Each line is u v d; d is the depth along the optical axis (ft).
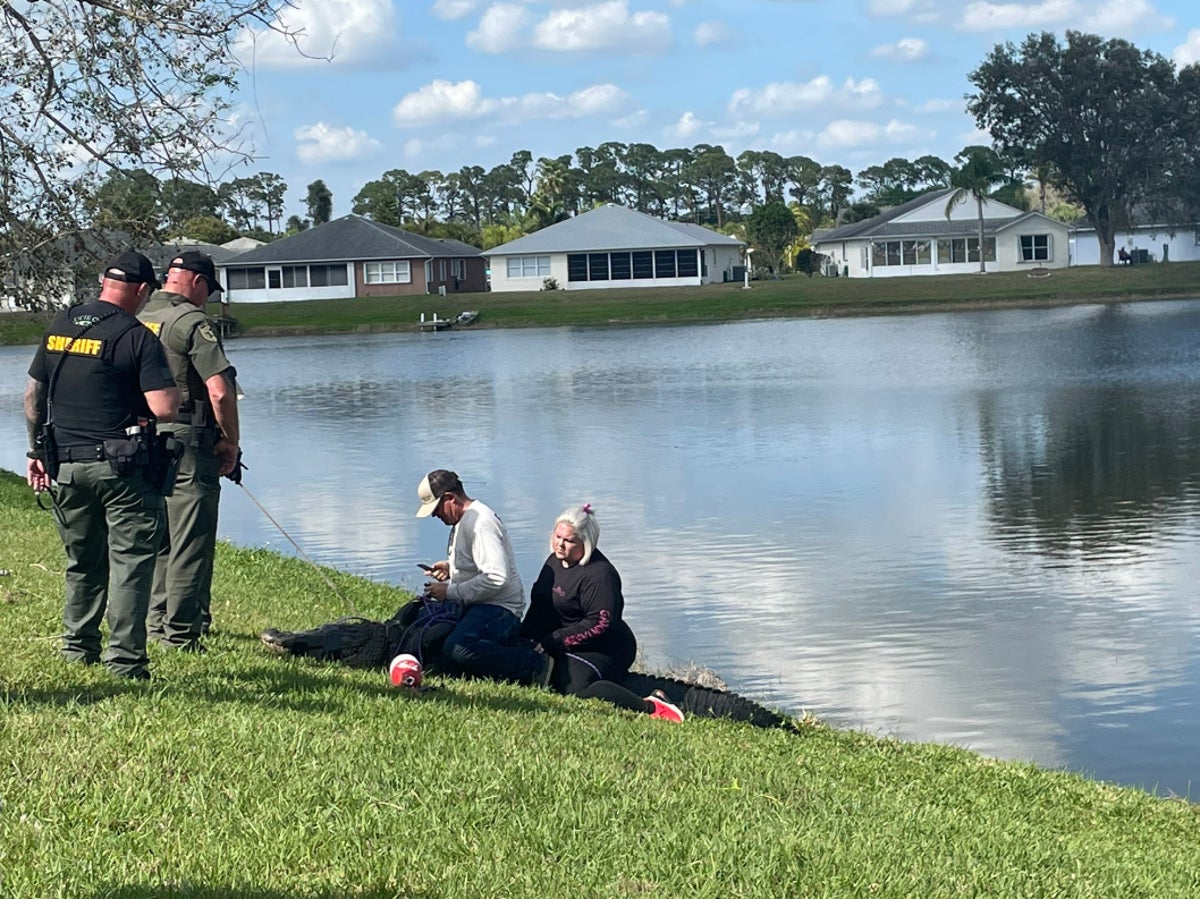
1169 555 57.93
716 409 117.70
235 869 15.85
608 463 88.84
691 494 75.97
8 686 23.07
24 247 52.54
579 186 618.44
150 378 23.63
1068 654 43.65
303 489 81.30
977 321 231.09
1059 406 112.06
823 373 148.36
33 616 30.94
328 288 322.14
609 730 24.95
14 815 16.90
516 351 204.03
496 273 327.88
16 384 173.99
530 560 60.23
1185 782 32.89
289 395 145.18
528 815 18.65
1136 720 37.42
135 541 24.20
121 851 16.08
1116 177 323.57
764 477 81.51
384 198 401.49
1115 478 77.56
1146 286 289.94
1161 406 109.40
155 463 23.94
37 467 24.89
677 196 634.02
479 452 95.96
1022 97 322.55
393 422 116.47
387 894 15.64
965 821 22.29
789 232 370.53
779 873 17.56
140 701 22.33
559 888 16.28
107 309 23.82
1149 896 19.86
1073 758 34.71
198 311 28.04
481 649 29.43
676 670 38.29
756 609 50.19
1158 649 44.16
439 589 30.07
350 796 18.58
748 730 28.53
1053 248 330.75
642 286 323.16
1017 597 51.29
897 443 94.22
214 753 19.83
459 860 16.85
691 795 20.62
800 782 22.91
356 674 27.73
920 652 44.39
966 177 321.52
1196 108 321.73
